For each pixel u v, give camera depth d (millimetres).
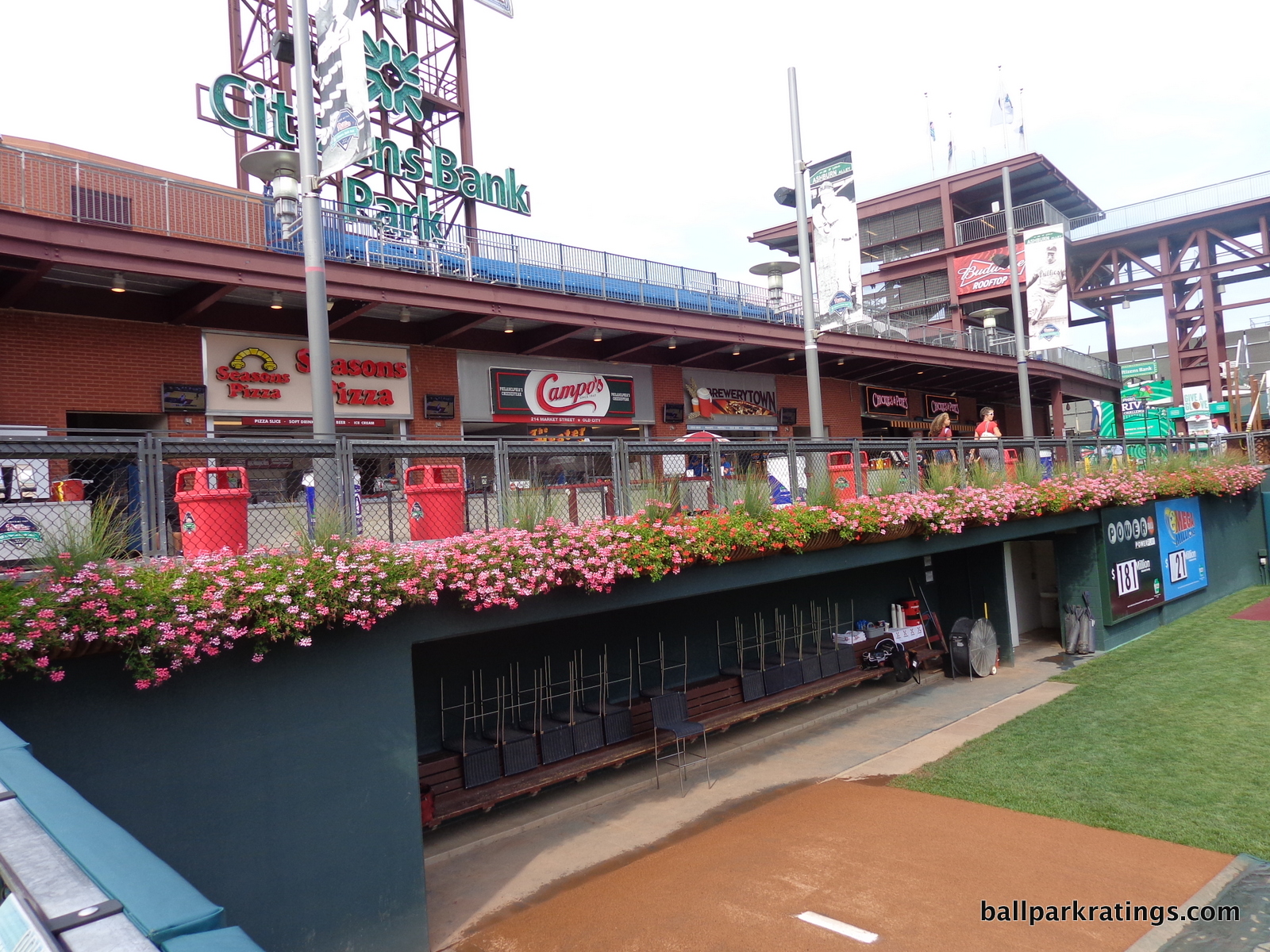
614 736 10078
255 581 5492
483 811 9695
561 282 18562
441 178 18625
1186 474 19969
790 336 22234
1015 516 13953
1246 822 8398
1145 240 39312
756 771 10984
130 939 1399
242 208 14281
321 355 7895
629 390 20984
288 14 17391
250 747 5789
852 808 9445
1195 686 13672
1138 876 7387
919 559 17266
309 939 6016
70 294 12961
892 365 26875
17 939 1388
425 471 7406
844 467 11281
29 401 12477
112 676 5168
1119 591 17391
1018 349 20781
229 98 16281
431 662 9398
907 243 44531
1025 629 19594
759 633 13023
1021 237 37781
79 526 5125
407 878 6590
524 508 7578
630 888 7754
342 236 15023
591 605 7801
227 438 5996
